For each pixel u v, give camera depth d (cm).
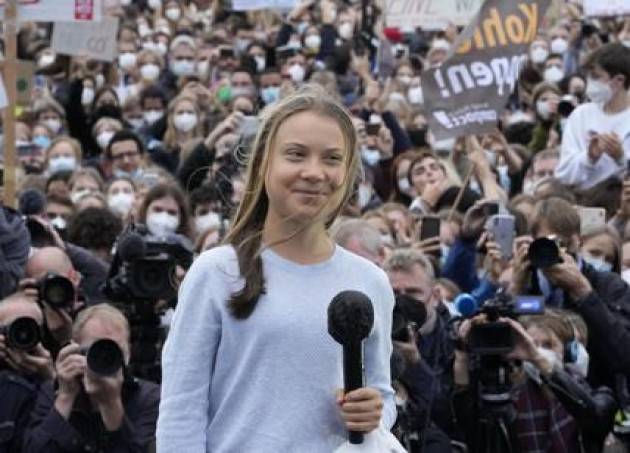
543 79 3825
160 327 1562
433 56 3844
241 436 940
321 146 949
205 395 949
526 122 3116
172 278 1539
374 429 935
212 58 4194
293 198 948
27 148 3042
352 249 1534
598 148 2203
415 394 1405
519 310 1480
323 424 941
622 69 2242
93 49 3172
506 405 1404
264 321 939
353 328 910
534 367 1457
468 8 3303
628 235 1972
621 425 1532
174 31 5241
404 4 3328
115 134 2903
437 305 1630
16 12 2073
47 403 1420
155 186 2052
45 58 4138
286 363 938
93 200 2200
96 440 1387
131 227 1752
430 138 3209
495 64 2323
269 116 961
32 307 1516
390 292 977
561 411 1466
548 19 4697
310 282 953
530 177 2589
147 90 3647
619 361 1510
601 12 3125
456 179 2408
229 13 5316
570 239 1706
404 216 2162
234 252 955
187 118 3133
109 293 1598
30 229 1853
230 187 1916
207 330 947
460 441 1448
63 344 1538
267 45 4444
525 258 1515
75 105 3622
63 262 1658
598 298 1504
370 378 973
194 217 2147
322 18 4800
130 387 1421
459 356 1443
